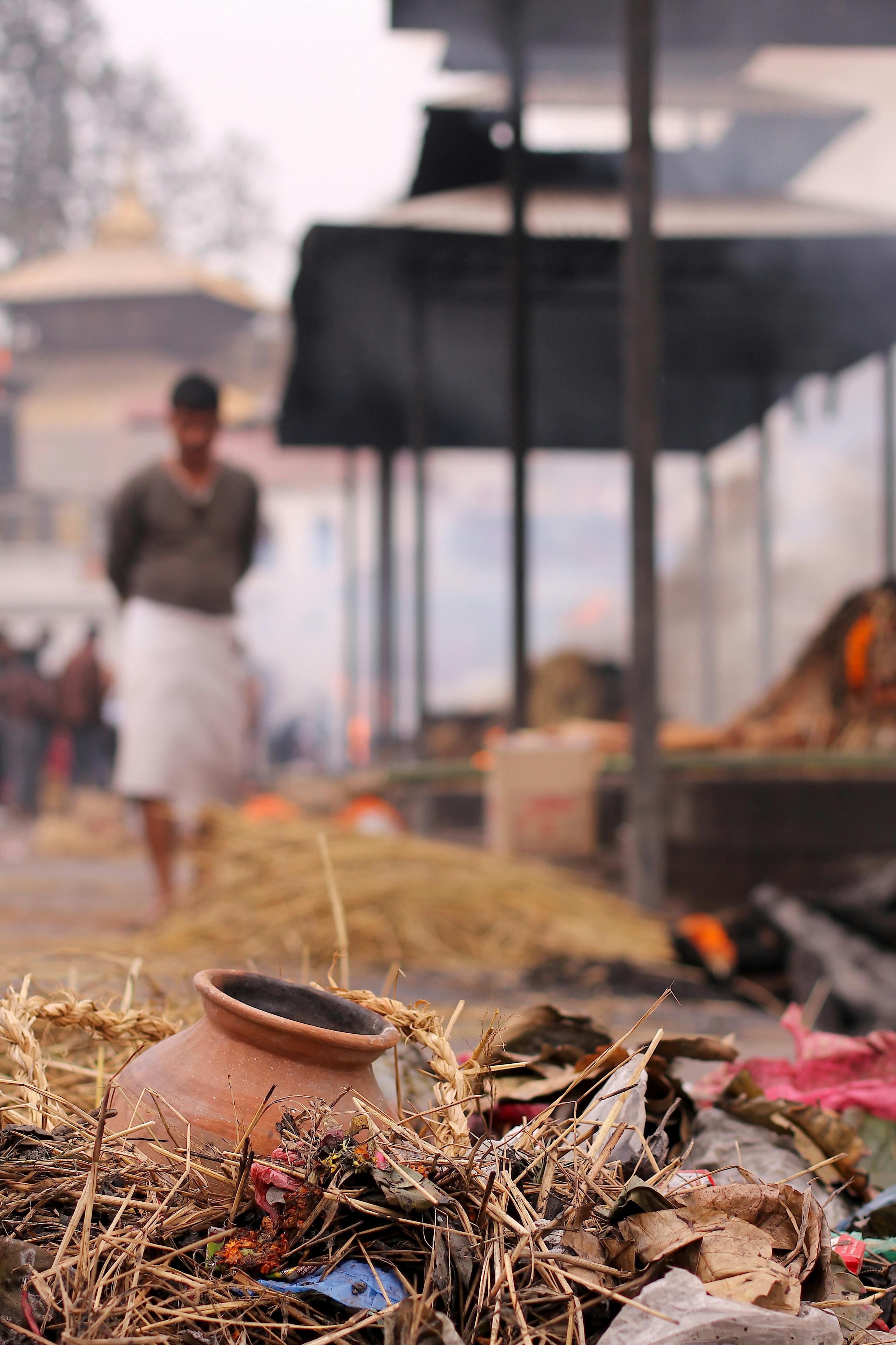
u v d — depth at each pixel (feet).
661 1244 3.93
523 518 23.90
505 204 26.61
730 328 32.89
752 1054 9.44
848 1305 4.03
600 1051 5.55
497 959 13.09
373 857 14.57
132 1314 3.64
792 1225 4.15
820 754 18.78
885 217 27.89
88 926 15.79
